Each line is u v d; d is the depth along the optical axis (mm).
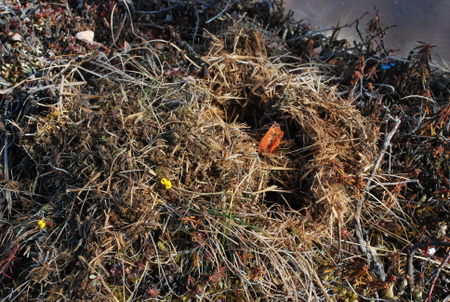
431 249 419
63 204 401
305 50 523
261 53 502
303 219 404
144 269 378
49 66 470
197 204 394
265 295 377
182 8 551
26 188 422
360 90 492
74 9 532
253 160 421
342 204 403
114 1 533
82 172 401
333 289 393
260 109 476
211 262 382
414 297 403
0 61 466
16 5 500
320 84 481
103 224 384
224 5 557
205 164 405
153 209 388
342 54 527
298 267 388
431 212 434
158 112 434
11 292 379
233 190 401
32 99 448
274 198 432
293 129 454
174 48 513
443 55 552
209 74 481
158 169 400
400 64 516
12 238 400
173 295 378
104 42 513
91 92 459
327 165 419
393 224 422
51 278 379
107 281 378
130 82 458
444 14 592
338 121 447
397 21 587
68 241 390
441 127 461
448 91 502
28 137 425
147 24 534
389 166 439
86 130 414
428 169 453
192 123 422
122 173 398
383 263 418
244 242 385
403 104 493
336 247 404
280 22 554
